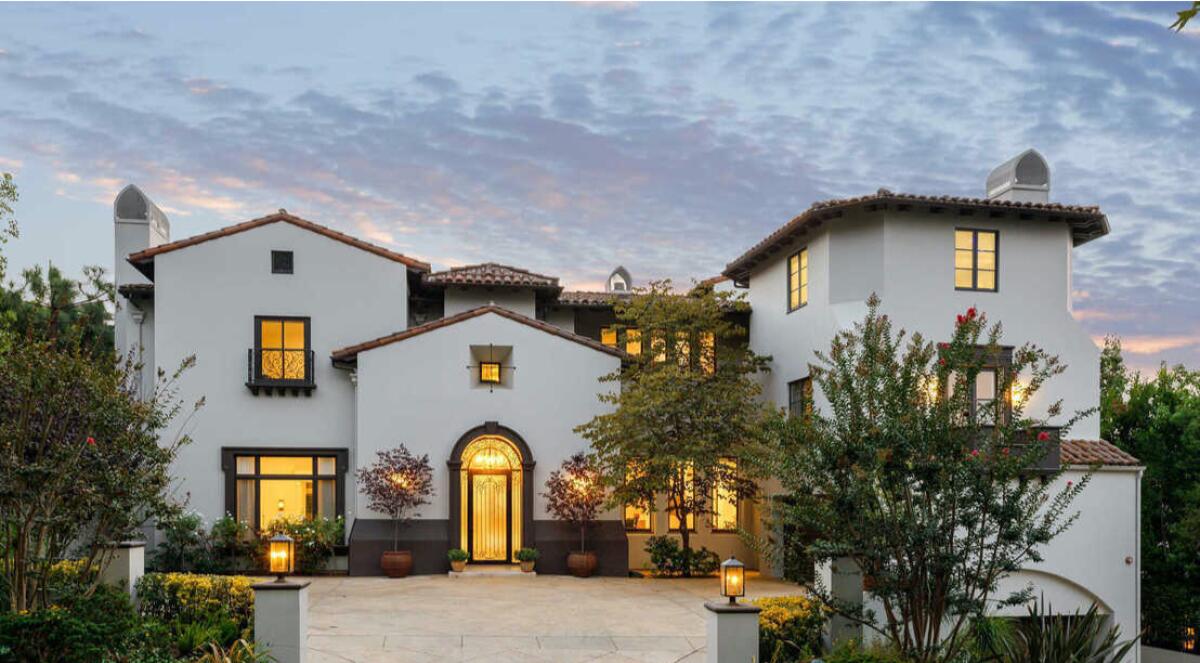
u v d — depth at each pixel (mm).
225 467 21438
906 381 10727
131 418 11906
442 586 18844
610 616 15758
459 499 21078
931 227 20750
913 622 10469
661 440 20906
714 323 23516
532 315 24000
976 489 10211
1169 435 25578
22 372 11383
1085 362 21188
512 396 21578
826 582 12164
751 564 24000
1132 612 19516
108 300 24203
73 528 11938
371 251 22484
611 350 21922
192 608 12695
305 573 20703
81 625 9922
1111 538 19594
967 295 20750
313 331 22203
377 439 21156
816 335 21375
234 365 21797
